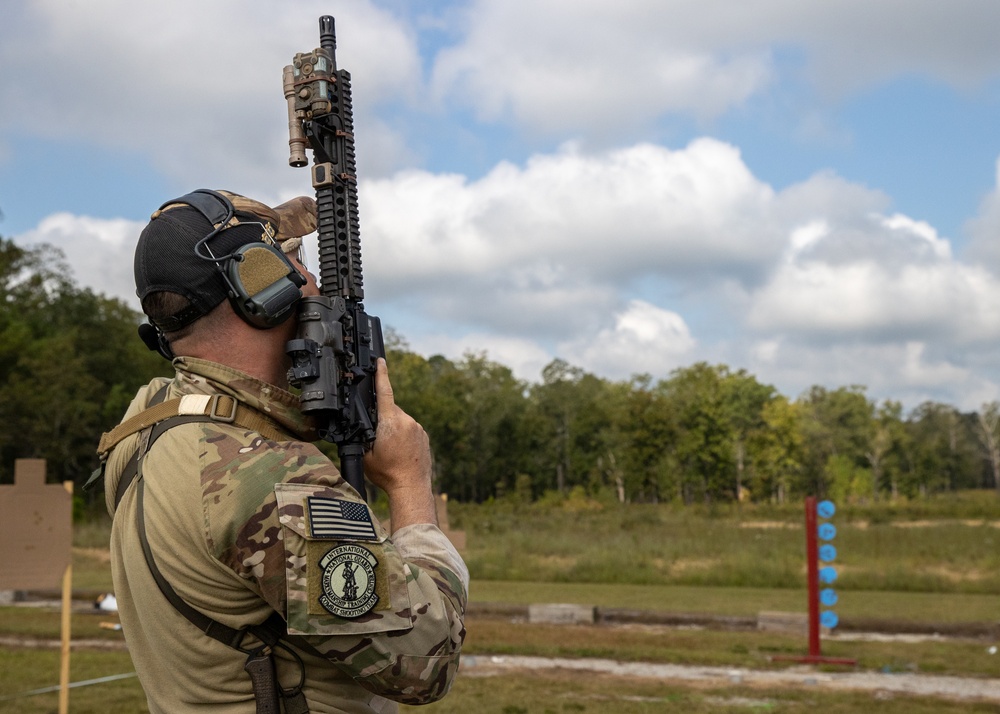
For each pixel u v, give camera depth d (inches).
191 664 58.3
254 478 56.6
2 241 2642.7
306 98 68.7
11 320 2512.3
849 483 4138.8
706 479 3361.2
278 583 55.0
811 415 4397.1
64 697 247.8
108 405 2496.3
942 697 298.8
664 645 396.5
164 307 62.9
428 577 60.2
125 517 61.8
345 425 64.1
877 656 371.6
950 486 4936.0
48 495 243.8
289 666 58.2
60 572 245.0
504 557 807.7
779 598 584.1
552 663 355.6
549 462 3964.1
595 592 625.9
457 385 3565.5
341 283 67.6
